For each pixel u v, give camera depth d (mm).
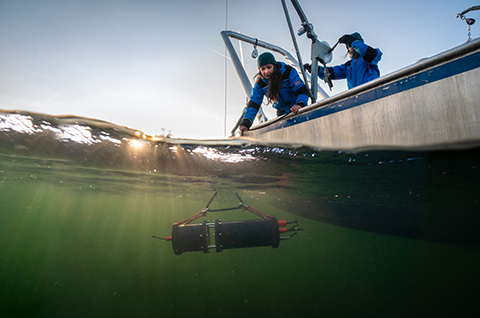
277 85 2664
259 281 14336
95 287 10359
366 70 2732
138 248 30859
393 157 1707
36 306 8391
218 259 20219
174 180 5336
